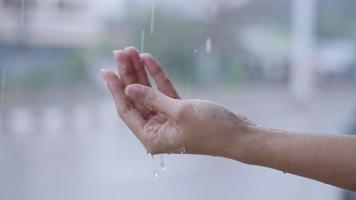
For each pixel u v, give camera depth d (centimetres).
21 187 645
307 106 1941
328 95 2322
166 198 619
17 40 1695
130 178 722
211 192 642
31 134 1124
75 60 1986
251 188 643
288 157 153
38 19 1889
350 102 2042
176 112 157
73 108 1506
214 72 2314
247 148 155
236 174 727
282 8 2695
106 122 1318
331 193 591
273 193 611
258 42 2634
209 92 2127
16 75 1667
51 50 1945
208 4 2339
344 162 151
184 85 2181
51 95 1664
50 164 812
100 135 1136
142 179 718
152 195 632
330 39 2980
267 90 2325
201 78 2245
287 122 1503
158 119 167
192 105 158
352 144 153
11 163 812
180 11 2238
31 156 882
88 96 1712
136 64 180
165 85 183
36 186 654
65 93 1716
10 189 633
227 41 2425
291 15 2614
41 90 1717
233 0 2481
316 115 1673
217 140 157
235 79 2383
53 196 608
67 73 1906
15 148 959
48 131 1176
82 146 998
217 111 159
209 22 2344
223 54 2395
